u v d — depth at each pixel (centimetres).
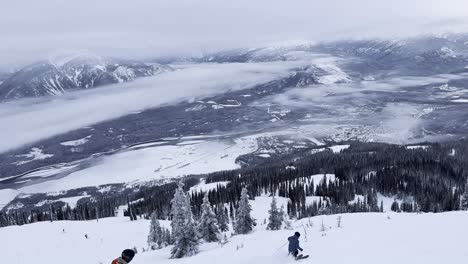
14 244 5600
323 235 2717
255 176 18100
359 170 17100
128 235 6619
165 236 5978
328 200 12469
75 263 4731
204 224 5516
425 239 2095
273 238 3031
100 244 5800
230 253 2766
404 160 18838
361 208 11138
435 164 17275
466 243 1884
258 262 2319
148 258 4491
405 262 1681
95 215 14950
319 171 18950
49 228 6756
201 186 18775
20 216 15650
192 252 4378
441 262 1612
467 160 18938
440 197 12975
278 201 12512
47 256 5050
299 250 2322
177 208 4600
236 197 13788
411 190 13975
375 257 1839
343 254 2036
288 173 17438
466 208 9075
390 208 13175
